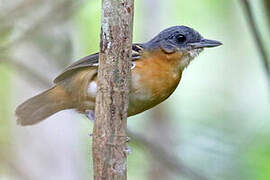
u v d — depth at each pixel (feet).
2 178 45.93
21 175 44.70
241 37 57.36
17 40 42.47
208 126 48.24
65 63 44.39
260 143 45.19
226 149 44.86
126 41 24.27
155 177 47.91
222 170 44.09
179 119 50.49
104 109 24.40
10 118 48.65
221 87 57.72
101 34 24.39
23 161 45.03
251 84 56.85
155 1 50.26
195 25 56.95
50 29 44.09
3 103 49.73
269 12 35.09
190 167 43.14
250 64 57.41
